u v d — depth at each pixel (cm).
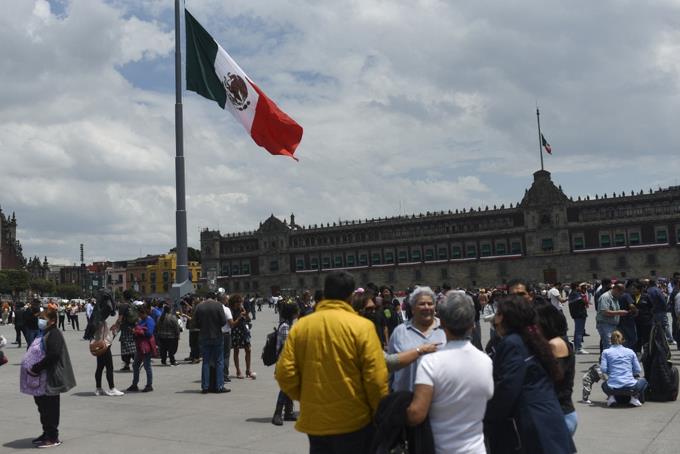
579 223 13612
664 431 1287
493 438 722
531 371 713
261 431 1372
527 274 13938
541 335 739
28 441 1329
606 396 1697
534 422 698
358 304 1416
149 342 1981
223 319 1928
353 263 15788
